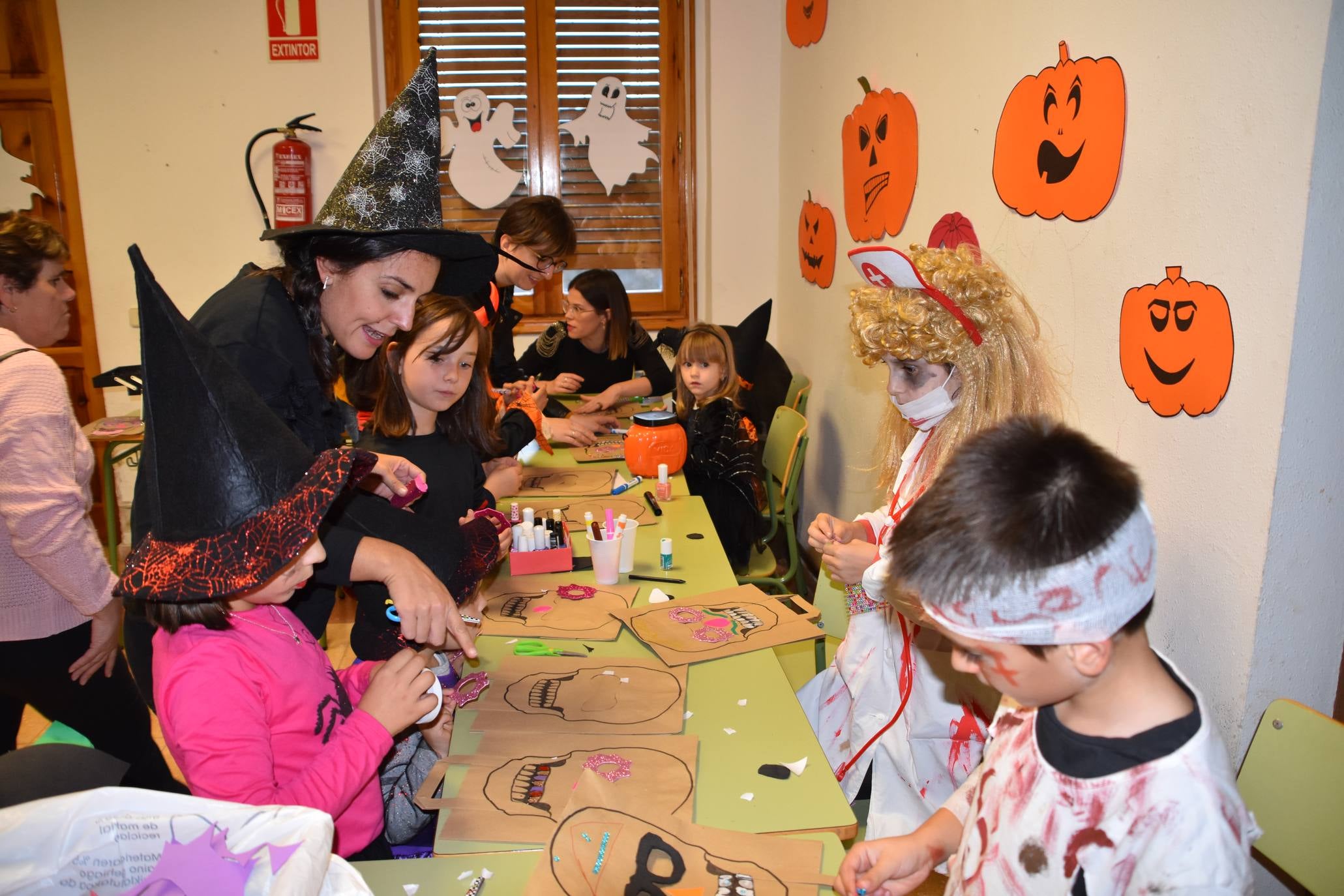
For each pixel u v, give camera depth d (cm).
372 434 177
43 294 181
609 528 173
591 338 353
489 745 116
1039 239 174
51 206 389
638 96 411
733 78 400
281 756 107
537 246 267
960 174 210
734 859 93
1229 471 125
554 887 88
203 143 388
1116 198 148
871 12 271
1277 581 120
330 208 129
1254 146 118
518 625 153
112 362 403
